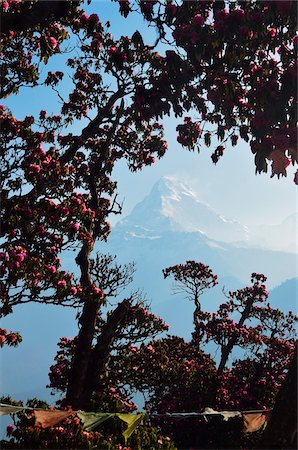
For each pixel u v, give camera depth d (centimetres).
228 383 2494
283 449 645
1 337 1179
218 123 892
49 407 1151
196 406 2262
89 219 1341
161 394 2305
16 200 1317
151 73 1254
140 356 1836
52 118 1630
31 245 1302
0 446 919
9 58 1496
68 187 1383
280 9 723
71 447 919
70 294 1269
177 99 875
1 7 853
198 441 2022
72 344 2130
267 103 729
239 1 802
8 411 808
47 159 1410
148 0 844
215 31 790
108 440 995
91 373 1642
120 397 1834
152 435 1093
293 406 652
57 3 845
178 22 839
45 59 1114
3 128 1358
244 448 1830
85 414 849
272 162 723
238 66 825
